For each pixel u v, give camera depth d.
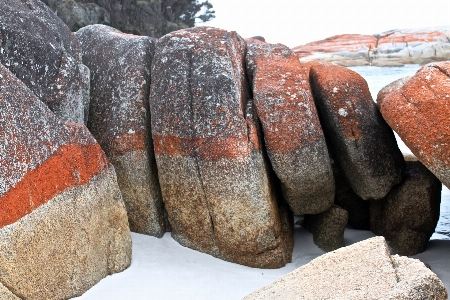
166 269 4.14
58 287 3.35
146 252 4.39
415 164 5.20
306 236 5.18
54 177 3.33
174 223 4.61
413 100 4.00
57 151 3.38
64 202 3.39
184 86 4.38
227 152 4.15
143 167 4.61
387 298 2.64
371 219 5.45
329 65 5.10
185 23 25.03
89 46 5.30
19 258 3.03
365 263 3.09
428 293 2.67
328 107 4.77
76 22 18.16
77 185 3.53
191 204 4.41
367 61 27.88
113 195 3.93
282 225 4.77
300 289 3.08
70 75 4.18
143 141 4.62
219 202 4.25
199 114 4.27
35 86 3.95
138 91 4.71
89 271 3.65
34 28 4.14
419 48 27.42
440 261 4.70
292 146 4.30
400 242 4.95
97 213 3.73
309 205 4.72
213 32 4.72
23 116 3.19
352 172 4.94
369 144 4.72
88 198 3.63
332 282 3.02
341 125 4.71
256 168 4.18
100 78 5.04
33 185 3.15
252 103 4.55
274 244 4.32
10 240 2.96
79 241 3.53
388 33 29.81
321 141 4.41
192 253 4.48
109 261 3.89
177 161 4.36
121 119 4.69
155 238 4.70
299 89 4.47
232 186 4.18
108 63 5.03
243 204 4.19
